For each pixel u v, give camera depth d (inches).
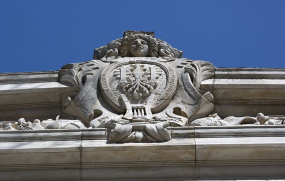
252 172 450.0
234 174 448.8
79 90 544.7
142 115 500.7
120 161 451.5
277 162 454.9
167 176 448.5
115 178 447.2
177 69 562.3
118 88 534.0
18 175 449.1
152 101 518.9
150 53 604.4
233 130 463.2
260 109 547.2
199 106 519.5
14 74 563.8
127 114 501.0
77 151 447.2
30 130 463.8
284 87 542.9
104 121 486.3
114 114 515.2
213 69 564.7
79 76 554.9
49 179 447.5
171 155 451.8
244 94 545.6
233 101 546.3
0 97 544.7
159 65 563.5
